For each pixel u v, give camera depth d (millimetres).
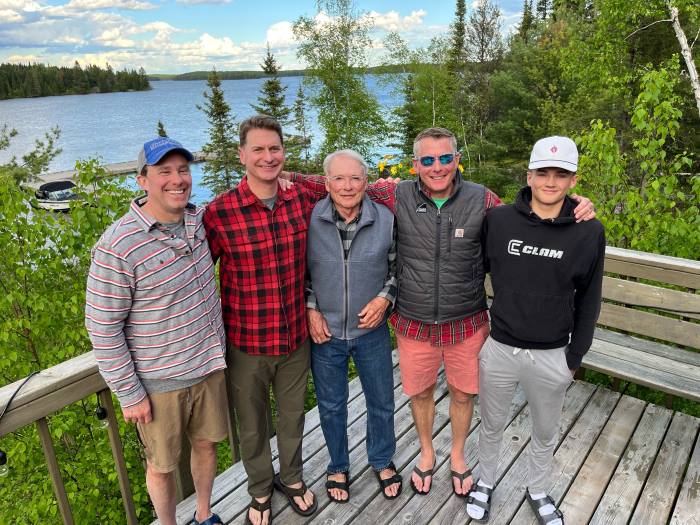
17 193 4535
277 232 1717
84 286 4680
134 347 1541
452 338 1930
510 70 20469
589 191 3922
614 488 2154
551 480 2211
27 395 1499
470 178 19516
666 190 3613
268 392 1942
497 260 1783
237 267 1724
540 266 1688
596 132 3816
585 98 15133
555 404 1834
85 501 4426
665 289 2652
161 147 1424
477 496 2027
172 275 1504
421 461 2178
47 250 4629
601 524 1976
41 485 4434
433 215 1840
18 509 4340
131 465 4688
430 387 2080
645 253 2787
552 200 1647
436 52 22109
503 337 1801
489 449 1992
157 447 1651
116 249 1413
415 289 1907
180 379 1598
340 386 2012
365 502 2115
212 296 1661
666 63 10797
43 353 4762
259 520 1992
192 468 1872
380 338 1974
